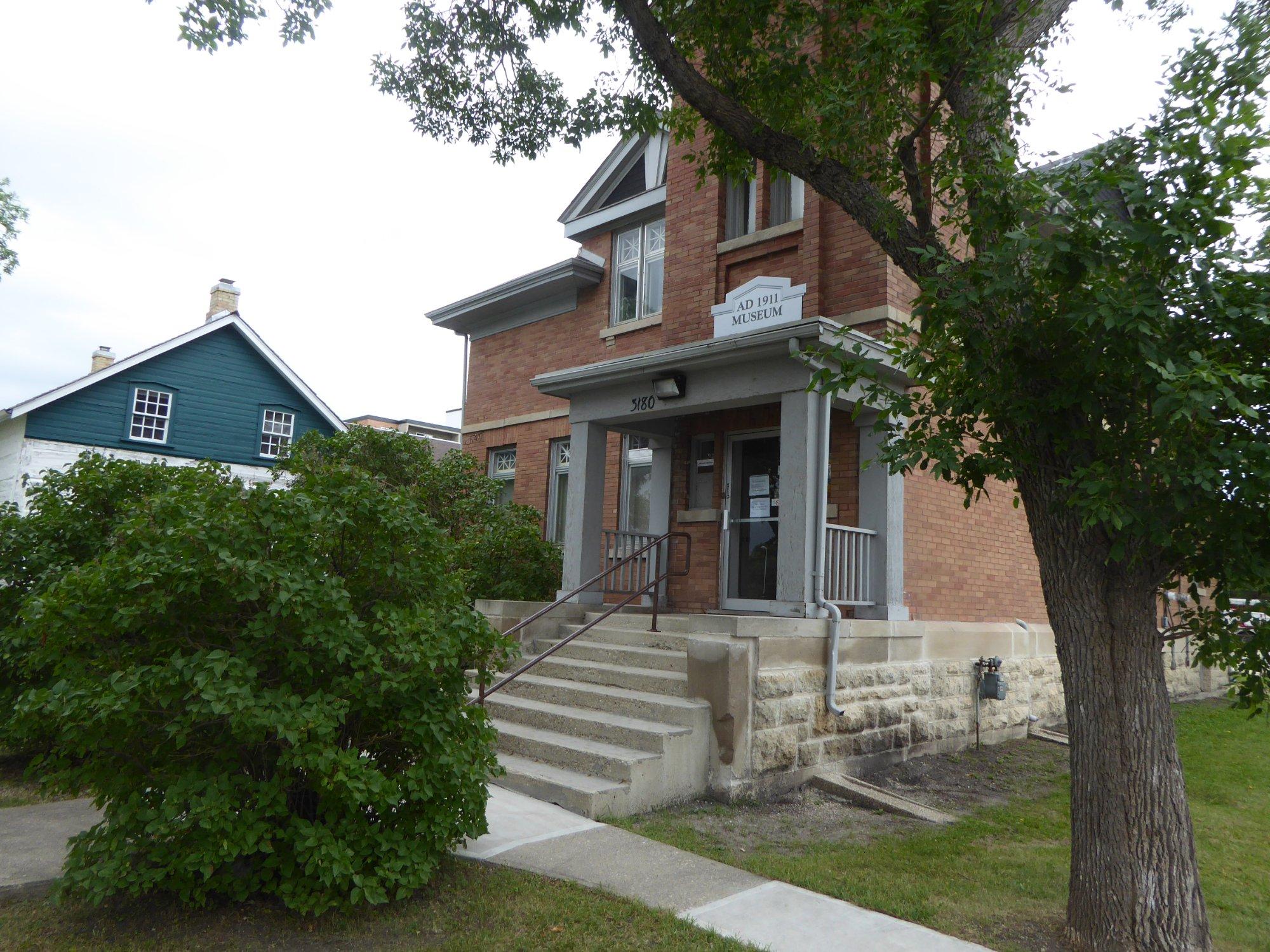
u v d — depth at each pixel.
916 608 9.34
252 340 22.66
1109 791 4.59
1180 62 4.57
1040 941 4.63
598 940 4.26
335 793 4.36
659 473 11.59
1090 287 4.62
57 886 4.11
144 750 4.41
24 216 20.55
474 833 4.85
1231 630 4.57
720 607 10.59
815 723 7.86
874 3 6.14
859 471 9.34
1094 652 4.77
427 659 4.62
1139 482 4.37
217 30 7.30
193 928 4.26
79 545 7.41
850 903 4.96
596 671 8.31
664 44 6.98
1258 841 6.77
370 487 4.99
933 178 6.84
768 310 10.59
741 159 8.48
